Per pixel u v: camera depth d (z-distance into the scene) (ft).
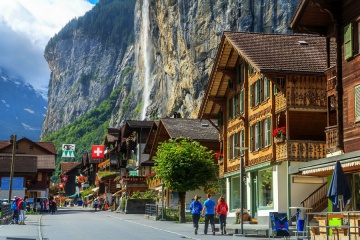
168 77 379.35
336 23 86.22
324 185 110.63
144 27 514.27
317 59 113.91
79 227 108.88
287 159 109.40
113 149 326.03
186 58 334.24
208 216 91.35
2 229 100.99
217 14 288.51
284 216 78.89
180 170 136.15
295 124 111.34
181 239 79.71
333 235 66.23
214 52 293.23
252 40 123.13
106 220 141.59
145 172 245.86
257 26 265.95
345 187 66.13
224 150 148.05
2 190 229.45
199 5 303.27
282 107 112.37
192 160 137.18
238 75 138.92
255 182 128.57
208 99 148.56
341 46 86.12
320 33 92.48
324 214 70.08
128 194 230.89
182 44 337.11
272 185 116.98
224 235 90.02
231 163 143.13
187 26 314.14
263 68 108.99
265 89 122.31
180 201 138.92
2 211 127.54
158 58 406.21
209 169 139.33
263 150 121.19
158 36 393.09
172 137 175.42
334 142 86.17
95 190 331.98
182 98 346.13
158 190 201.05
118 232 94.43
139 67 542.57
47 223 125.08
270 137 117.50
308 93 110.73
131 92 577.02
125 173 264.93
